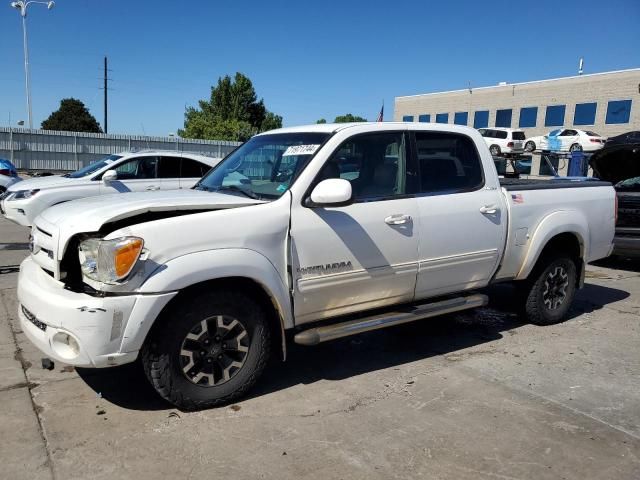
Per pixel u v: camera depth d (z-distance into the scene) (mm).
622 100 38656
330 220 3844
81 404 3668
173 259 3291
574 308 6355
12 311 5605
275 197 3789
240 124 60844
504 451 3207
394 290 4273
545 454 3188
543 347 4984
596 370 4453
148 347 3363
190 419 3502
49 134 27547
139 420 3471
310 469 2992
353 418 3568
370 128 4188
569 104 41500
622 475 2994
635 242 8062
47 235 3598
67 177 10430
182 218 3363
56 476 2881
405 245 4203
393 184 4258
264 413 3609
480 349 4910
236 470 2967
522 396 3939
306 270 3771
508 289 7117
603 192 5801
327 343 5008
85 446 3164
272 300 3672
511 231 4895
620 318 5965
